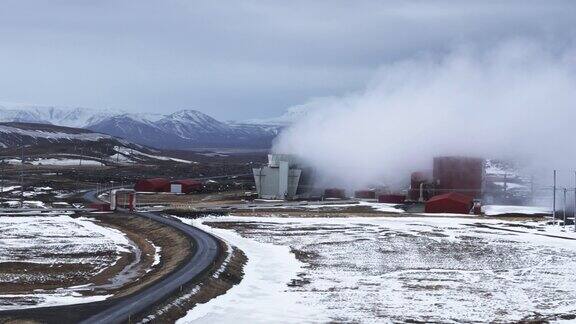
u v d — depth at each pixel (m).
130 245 99.62
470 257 88.12
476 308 58.28
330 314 55.25
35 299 57.62
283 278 71.81
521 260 85.75
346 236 107.25
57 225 118.81
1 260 83.50
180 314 52.75
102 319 47.75
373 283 69.81
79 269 79.69
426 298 62.38
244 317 53.31
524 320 54.00
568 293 65.25
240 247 93.19
